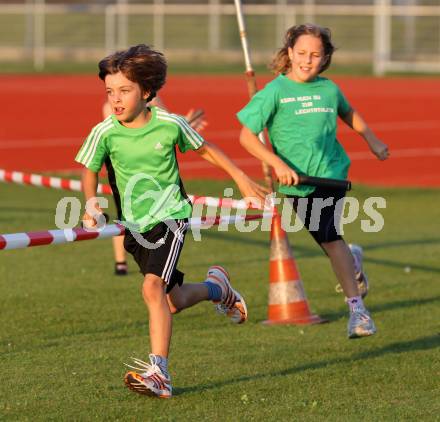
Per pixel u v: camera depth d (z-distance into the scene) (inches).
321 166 824.9
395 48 4980.3
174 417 621.6
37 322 872.3
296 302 892.0
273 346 802.8
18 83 4116.6
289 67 842.2
